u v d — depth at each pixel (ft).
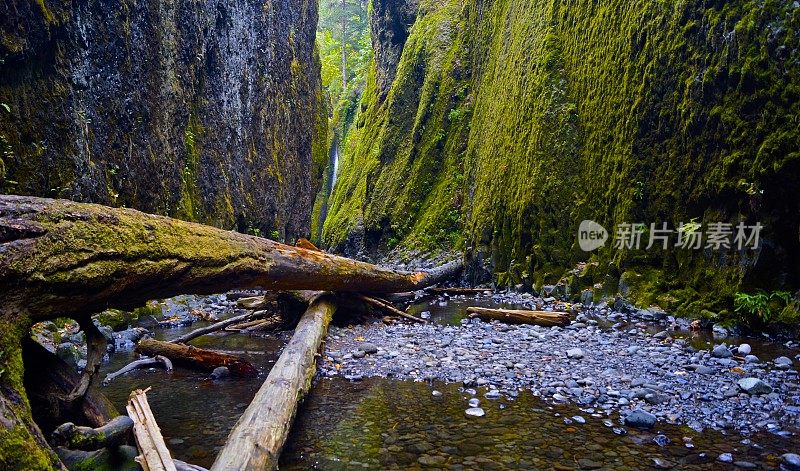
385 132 75.10
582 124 34.12
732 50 21.53
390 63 88.43
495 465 10.13
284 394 12.10
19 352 7.88
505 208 40.98
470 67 64.13
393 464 10.23
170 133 34.24
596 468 9.93
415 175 64.08
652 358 17.88
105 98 25.84
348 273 23.82
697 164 23.80
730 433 11.54
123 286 10.26
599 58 32.68
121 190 26.99
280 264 18.20
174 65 35.32
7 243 7.84
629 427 12.06
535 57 40.63
